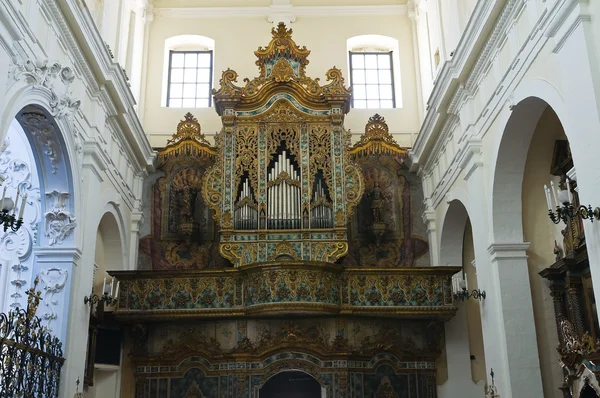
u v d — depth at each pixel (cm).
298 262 1439
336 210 1562
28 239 1291
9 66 939
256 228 1550
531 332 1203
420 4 1939
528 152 1295
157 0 2005
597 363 974
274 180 1585
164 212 1758
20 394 980
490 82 1266
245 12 1998
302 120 1631
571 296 1199
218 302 1504
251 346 1560
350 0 2023
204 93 1973
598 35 834
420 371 1598
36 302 1038
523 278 1230
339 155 1606
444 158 1598
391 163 1806
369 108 1942
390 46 2017
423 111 1900
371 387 1561
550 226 1295
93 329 1482
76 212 1227
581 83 854
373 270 1528
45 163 1191
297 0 2009
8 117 938
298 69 1681
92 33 1230
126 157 1631
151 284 1518
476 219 1325
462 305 1662
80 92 1266
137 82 1875
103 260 1606
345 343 1559
